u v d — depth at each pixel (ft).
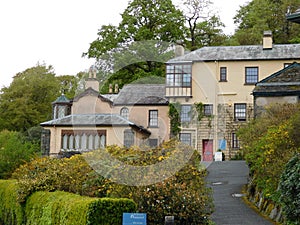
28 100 151.53
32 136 115.44
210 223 35.35
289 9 159.12
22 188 43.65
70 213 32.14
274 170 41.88
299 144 45.09
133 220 27.48
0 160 65.82
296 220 32.81
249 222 38.88
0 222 52.60
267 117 60.13
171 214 32.91
